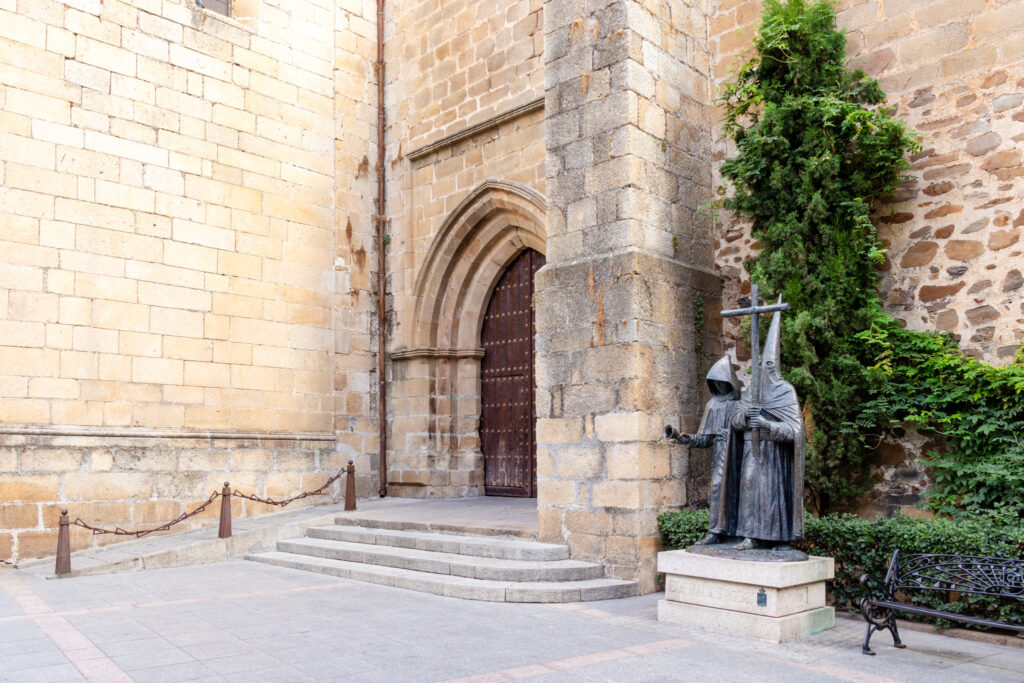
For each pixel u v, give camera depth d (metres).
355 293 14.04
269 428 12.64
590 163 9.02
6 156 10.35
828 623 6.63
